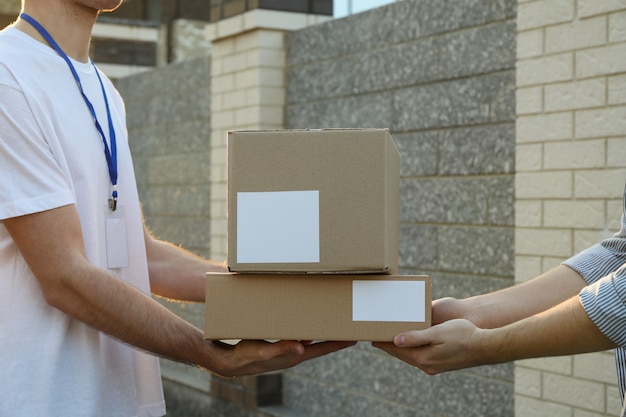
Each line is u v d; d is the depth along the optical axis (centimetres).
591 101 396
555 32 412
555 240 413
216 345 220
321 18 620
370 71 541
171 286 263
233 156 201
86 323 215
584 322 209
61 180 212
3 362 214
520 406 429
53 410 217
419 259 509
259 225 200
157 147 797
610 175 388
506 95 452
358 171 198
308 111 595
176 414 707
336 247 199
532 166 424
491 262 462
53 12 223
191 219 741
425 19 500
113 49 1028
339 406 561
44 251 209
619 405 383
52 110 216
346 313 203
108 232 229
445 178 490
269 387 608
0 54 212
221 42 657
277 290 204
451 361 214
